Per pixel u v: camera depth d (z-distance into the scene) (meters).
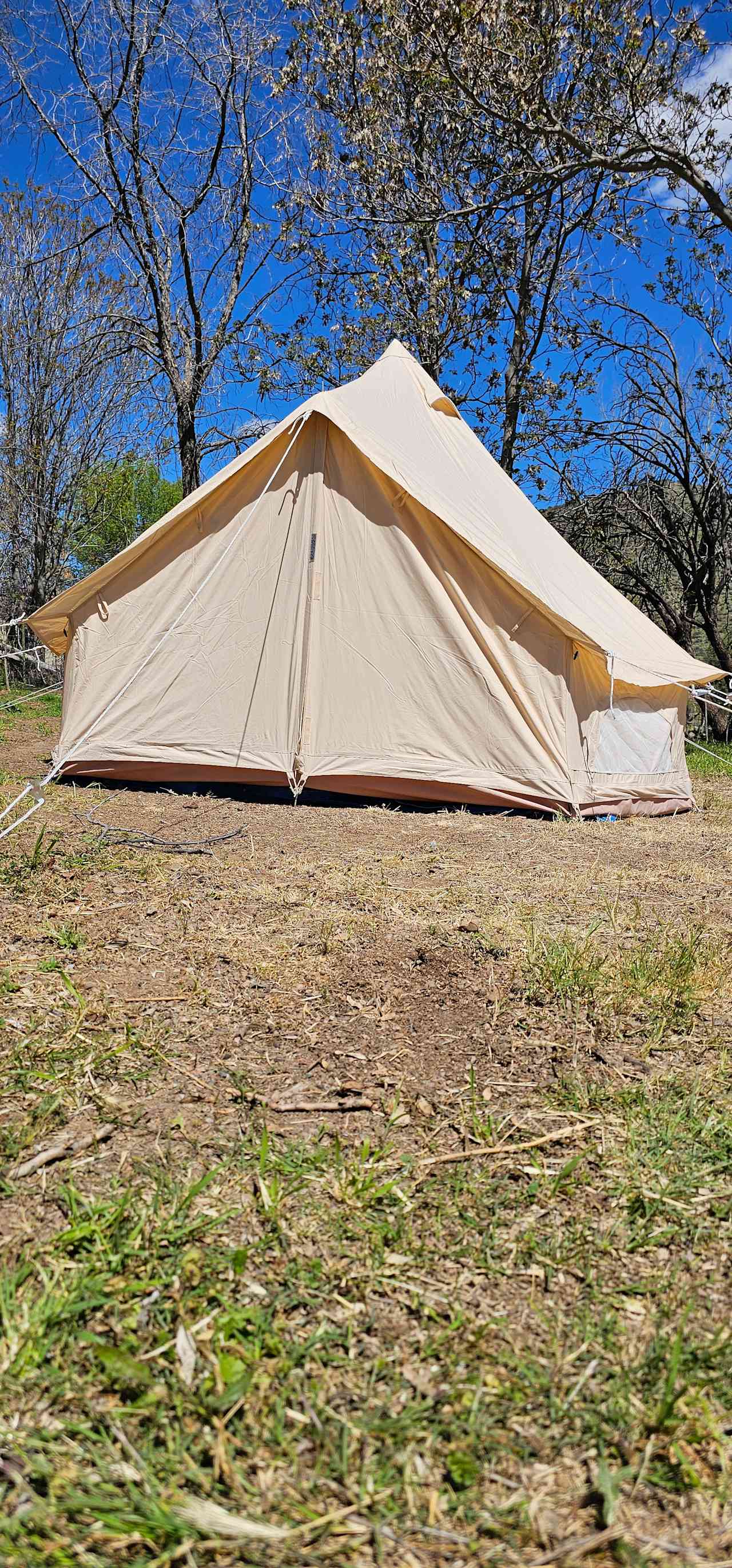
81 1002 2.76
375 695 6.94
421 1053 2.59
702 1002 3.06
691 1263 1.75
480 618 6.79
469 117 9.89
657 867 5.20
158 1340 1.49
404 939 3.57
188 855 4.91
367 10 10.64
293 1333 1.52
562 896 4.41
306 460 6.96
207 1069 2.43
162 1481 1.23
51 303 19.67
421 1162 2.05
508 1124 2.23
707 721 17.55
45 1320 1.48
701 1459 1.32
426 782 6.86
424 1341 1.51
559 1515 1.23
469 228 13.32
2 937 3.36
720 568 18.23
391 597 6.90
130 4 14.06
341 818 6.41
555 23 9.18
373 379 8.50
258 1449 1.30
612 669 6.44
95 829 5.44
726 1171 2.07
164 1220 1.77
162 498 24.80
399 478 6.71
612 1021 2.87
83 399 20.36
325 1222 1.81
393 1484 1.25
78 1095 2.25
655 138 9.45
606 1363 1.49
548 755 6.75
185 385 16.48
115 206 15.62
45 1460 1.24
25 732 10.70
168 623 7.10
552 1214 1.88
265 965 3.16
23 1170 1.91
